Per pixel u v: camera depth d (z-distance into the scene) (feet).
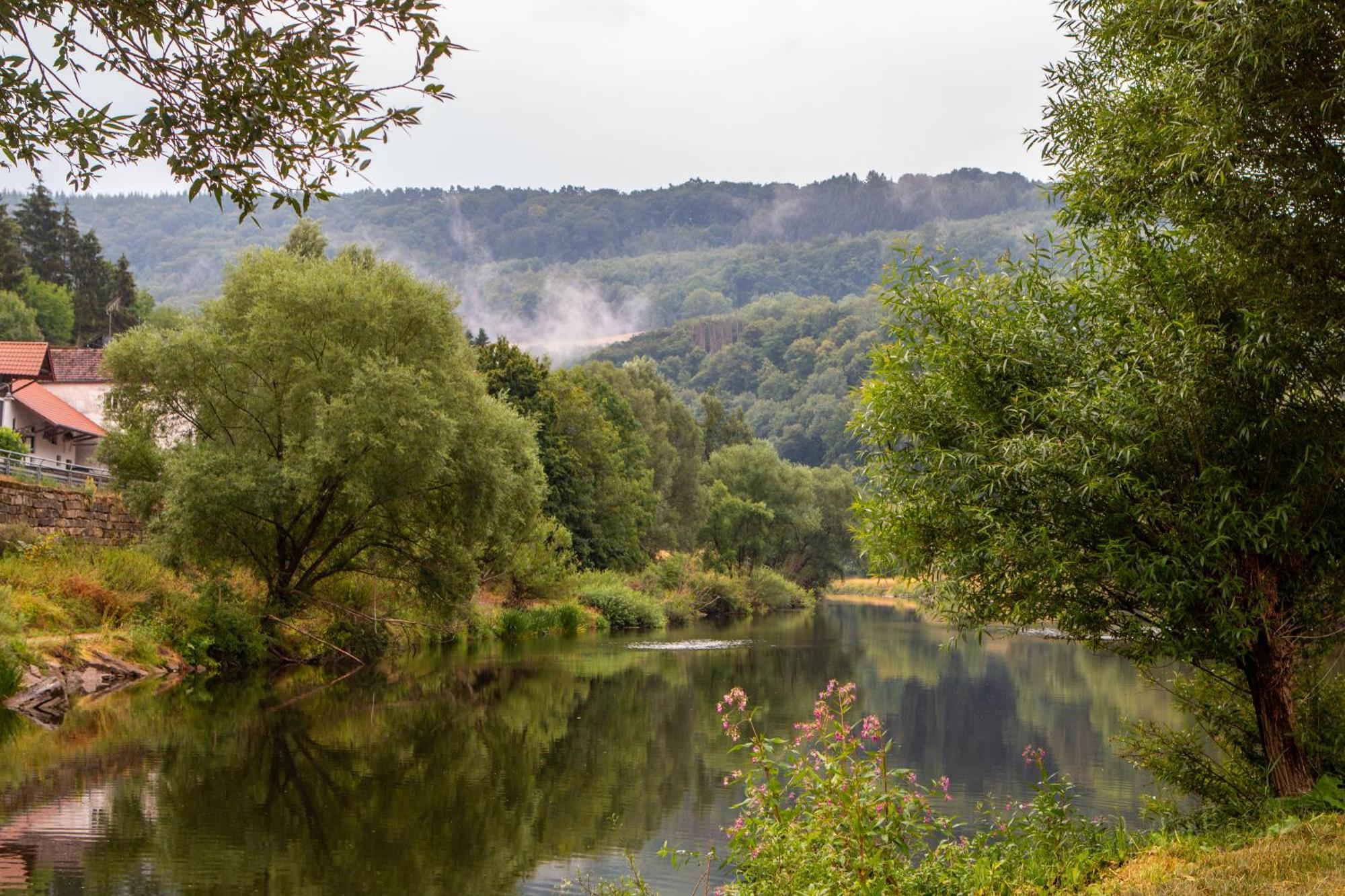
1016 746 56.44
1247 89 21.71
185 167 17.40
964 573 28.30
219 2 16.40
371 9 16.62
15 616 66.59
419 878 34.53
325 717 64.08
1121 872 21.13
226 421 88.58
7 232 265.54
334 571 92.63
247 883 33.06
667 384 269.44
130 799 42.27
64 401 163.53
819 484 299.99
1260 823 24.08
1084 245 29.78
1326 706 28.12
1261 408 25.45
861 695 78.07
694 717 68.85
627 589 168.14
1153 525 26.91
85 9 16.44
